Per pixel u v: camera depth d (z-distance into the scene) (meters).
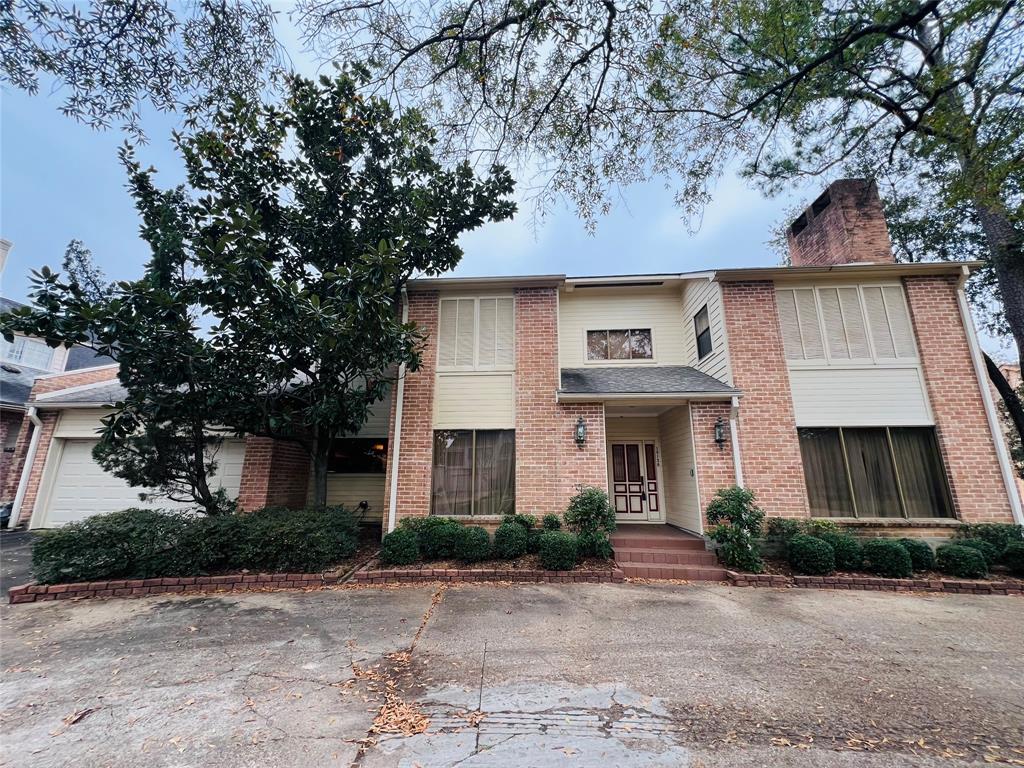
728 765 2.67
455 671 3.93
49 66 3.99
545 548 7.31
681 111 6.04
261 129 7.83
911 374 8.61
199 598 6.12
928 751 2.82
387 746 2.87
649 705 3.36
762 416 8.62
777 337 8.96
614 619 5.28
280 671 3.94
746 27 5.74
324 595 6.25
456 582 6.88
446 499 8.76
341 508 8.65
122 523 6.88
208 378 7.12
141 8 3.93
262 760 2.74
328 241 8.50
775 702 3.41
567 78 5.36
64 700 3.47
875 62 6.72
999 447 8.08
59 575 6.32
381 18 4.48
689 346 10.90
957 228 11.64
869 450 8.40
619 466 10.75
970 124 5.98
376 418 10.61
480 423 9.09
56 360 15.73
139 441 7.42
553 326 9.45
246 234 6.76
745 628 5.00
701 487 8.34
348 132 7.86
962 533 7.77
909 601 6.09
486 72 5.15
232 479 10.07
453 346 9.52
